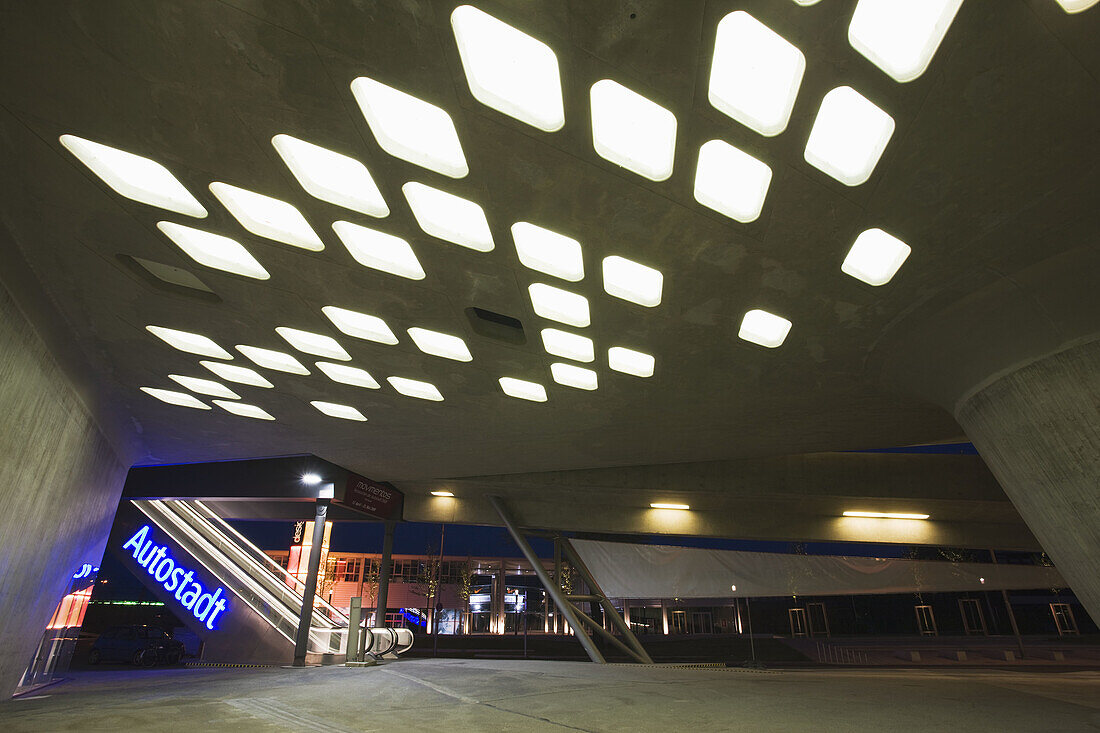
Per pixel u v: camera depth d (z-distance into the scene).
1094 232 9.02
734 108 7.05
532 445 21.95
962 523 32.78
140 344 13.98
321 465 24.39
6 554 12.98
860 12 6.07
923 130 7.21
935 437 20.36
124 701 10.90
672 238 9.35
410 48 6.19
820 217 8.82
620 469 28.19
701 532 32.75
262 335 13.45
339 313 12.67
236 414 19.12
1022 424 10.80
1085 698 10.95
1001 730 7.63
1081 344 9.84
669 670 18.11
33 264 10.73
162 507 28.84
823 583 33.66
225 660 25.47
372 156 7.78
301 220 9.66
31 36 6.30
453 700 10.55
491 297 11.53
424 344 13.99
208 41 6.22
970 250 9.59
